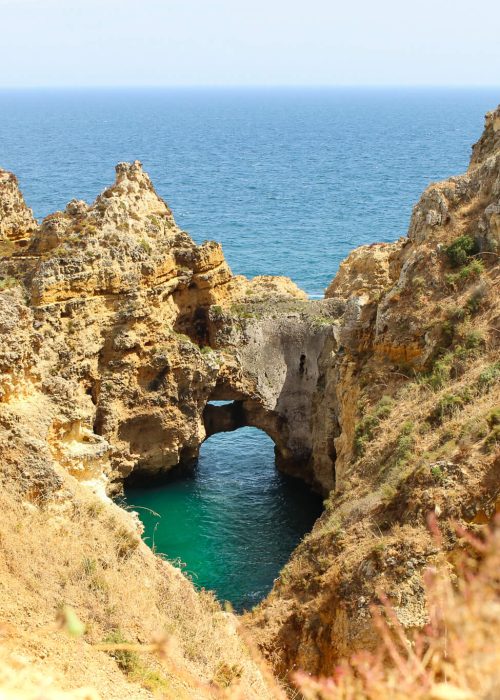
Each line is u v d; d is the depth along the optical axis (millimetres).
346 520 33688
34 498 28562
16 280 48406
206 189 178125
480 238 43219
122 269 49469
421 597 27312
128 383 50156
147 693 21625
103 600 25281
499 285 40656
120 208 51688
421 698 11500
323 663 30625
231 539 47594
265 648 31516
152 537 47531
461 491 29312
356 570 30016
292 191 174375
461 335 40000
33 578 24594
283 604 33062
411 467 32562
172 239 54438
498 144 49156
